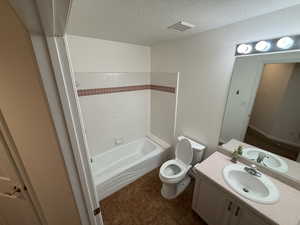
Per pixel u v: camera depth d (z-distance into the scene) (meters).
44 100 0.54
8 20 0.44
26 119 0.64
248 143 1.59
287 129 1.29
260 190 1.35
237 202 1.21
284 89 1.26
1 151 0.83
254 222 1.12
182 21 1.41
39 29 0.41
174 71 2.31
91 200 0.78
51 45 0.45
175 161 2.27
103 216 1.79
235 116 1.65
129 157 2.88
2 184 0.98
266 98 1.38
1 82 0.59
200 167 1.54
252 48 1.38
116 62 2.37
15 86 0.57
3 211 1.19
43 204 0.92
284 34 1.19
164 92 2.58
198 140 2.19
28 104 0.59
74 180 0.69
